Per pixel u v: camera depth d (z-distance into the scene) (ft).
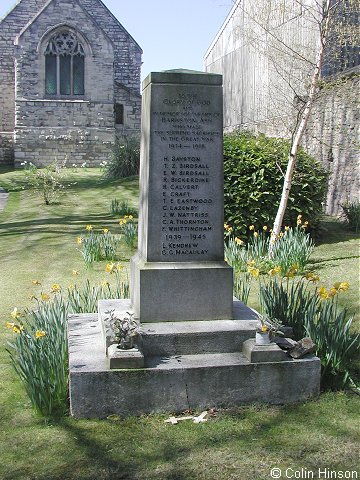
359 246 37.27
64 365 16.29
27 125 100.37
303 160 38.65
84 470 13.03
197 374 15.34
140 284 16.90
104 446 13.92
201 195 17.35
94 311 21.16
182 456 13.48
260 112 61.98
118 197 65.98
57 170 69.31
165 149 17.15
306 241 31.81
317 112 51.11
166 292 17.02
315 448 13.76
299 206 38.11
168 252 17.29
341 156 49.29
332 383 16.80
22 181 82.69
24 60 99.35
